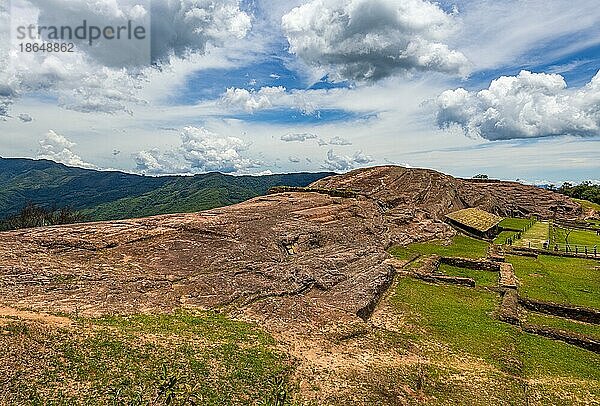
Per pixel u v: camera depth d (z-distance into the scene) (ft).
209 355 65.92
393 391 64.54
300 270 115.55
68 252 103.65
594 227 285.23
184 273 101.71
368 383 65.57
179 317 79.56
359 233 170.19
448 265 158.71
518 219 303.89
